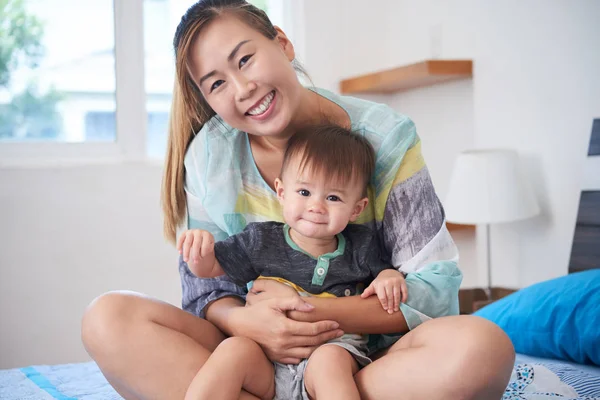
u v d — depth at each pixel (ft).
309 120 4.51
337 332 3.92
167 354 3.79
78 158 9.42
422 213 4.34
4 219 8.86
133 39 9.62
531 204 7.71
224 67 4.07
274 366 3.93
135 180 9.41
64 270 9.14
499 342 3.36
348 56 10.62
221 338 4.31
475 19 8.82
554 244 7.80
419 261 4.29
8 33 9.21
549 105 7.78
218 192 4.57
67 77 9.48
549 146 7.80
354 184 4.15
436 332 3.53
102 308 3.87
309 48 10.38
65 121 9.50
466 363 3.30
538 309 5.77
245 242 4.23
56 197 9.07
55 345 9.14
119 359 3.79
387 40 10.82
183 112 4.62
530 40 8.00
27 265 8.98
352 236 4.35
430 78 9.16
